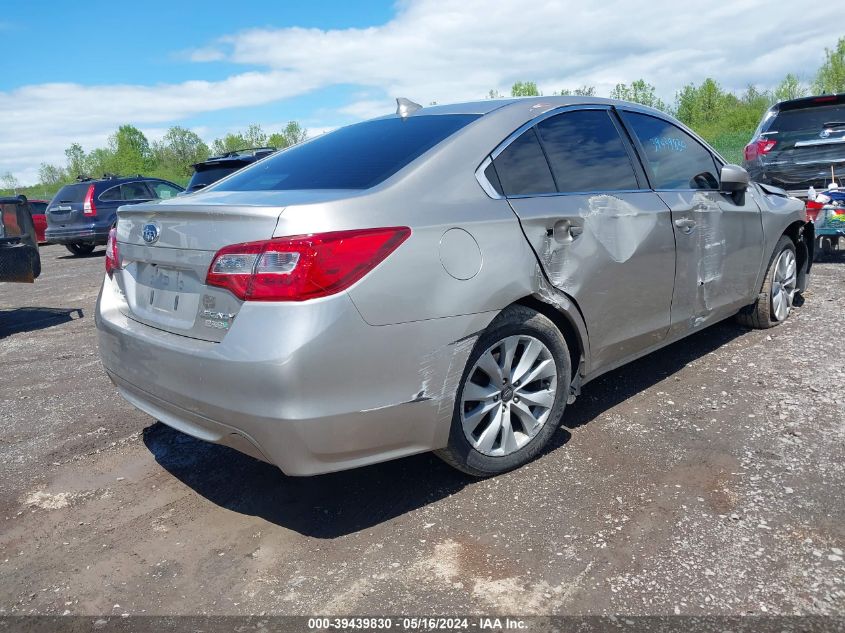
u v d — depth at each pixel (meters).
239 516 2.82
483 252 2.65
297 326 2.25
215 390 2.39
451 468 3.08
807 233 5.21
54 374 5.05
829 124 7.59
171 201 2.96
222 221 2.45
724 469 2.89
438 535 2.56
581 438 3.29
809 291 5.91
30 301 8.80
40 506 3.00
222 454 3.44
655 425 3.38
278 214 2.31
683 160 3.95
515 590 2.21
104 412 4.14
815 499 2.61
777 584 2.15
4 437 3.82
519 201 2.87
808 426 3.23
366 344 2.35
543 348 2.98
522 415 2.98
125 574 2.46
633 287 3.31
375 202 2.47
